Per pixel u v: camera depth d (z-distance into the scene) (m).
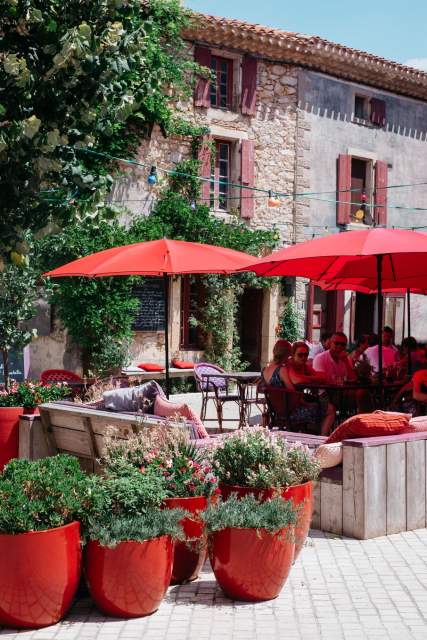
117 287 15.18
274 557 4.61
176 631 4.21
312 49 17.95
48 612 4.23
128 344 15.39
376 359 11.99
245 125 17.52
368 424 6.13
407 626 4.30
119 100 6.34
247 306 18.50
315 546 5.77
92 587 4.43
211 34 16.58
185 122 16.41
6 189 5.96
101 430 6.51
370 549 5.70
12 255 6.09
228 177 17.59
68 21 6.17
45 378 10.47
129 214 15.72
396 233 7.81
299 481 5.35
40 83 6.05
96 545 4.38
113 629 4.23
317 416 8.91
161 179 16.05
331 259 9.34
